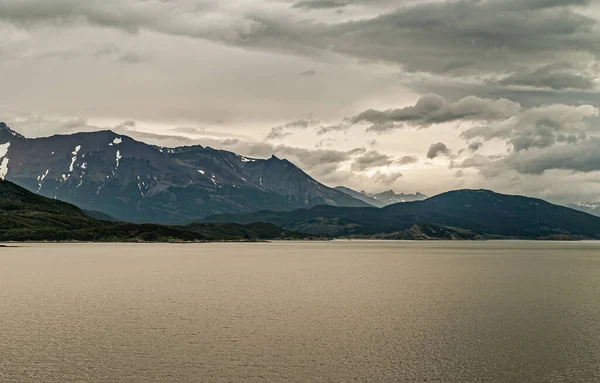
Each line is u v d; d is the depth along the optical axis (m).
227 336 72.81
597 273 178.75
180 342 69.38
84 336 72.00
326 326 79.75
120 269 174.12
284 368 59.34
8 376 56.22
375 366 60.38
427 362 61.91
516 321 84.69
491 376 57.47
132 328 77.00
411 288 128.38
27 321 81.44
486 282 144.88
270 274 164.25
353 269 191.00
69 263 197.50
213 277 151.50
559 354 65.19
